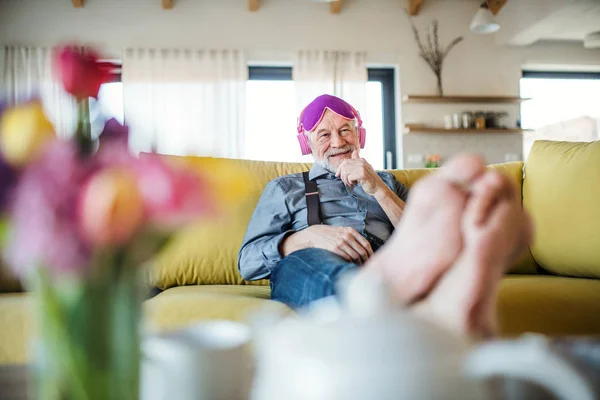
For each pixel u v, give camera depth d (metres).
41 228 0.33
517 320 1.22
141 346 0.39
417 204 0.70
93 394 0.37
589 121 5.66
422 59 5.39
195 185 0.37
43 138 0.37
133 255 0.38
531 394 0.49
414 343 0.36
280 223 1.59
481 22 4.61
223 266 1.69
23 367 0.63
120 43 5.08
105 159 0.37
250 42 5.21
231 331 0.50
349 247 1.34
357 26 5.33
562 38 5.44
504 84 5.49
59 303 0.37
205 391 0.44
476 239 0.63
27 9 4.99
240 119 5.10
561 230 1.60
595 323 1.23
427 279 0.69
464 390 0.35
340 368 0.34
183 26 5.16
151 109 5.02
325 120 1.73
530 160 1.87
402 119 5.32
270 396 0.38
